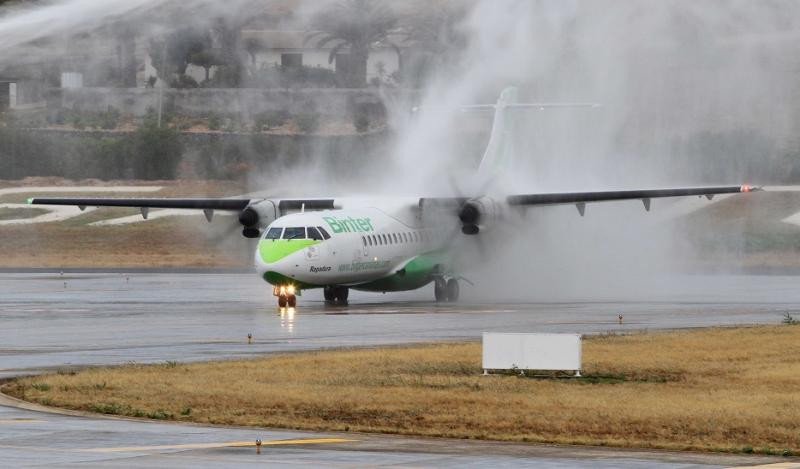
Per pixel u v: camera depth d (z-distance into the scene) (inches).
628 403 2967.5
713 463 2301.9
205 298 6742.1
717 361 3747.5
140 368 3570.4
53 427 2620.6
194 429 2625.5
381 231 6127.0
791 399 3024.1
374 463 2249.0
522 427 2689.5
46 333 4726.9
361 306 6161.4
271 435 2566.4
